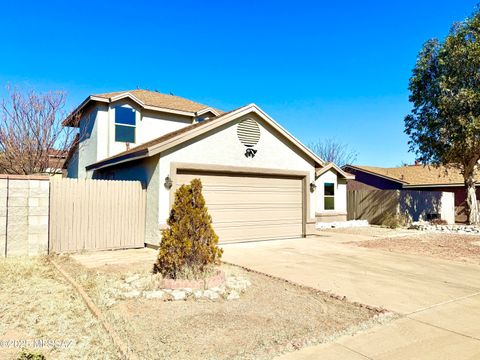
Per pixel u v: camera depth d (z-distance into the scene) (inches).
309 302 232.5
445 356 159.0
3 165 670.5
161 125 732.7
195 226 271.4
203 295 236.5
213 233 280.1
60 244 399.5
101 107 663.8
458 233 655.8
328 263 361.7
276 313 210.7
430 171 1109.1
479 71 647.1
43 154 684.7
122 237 439.2
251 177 514.6
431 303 233.6
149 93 836.6
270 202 534.0
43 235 385.7
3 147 665.0
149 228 446.3
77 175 737.0
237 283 269.3
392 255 414.0
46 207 387.9
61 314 202.2
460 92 633.0
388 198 804.0
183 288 248.5
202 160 462.6
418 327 192.9
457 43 661.9
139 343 166.1
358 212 874.8
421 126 712.4
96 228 422.3
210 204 473.4
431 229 710.5
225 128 486.3
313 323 196.1
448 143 687.7
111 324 187.2
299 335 179.2
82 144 717.3
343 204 825.5
